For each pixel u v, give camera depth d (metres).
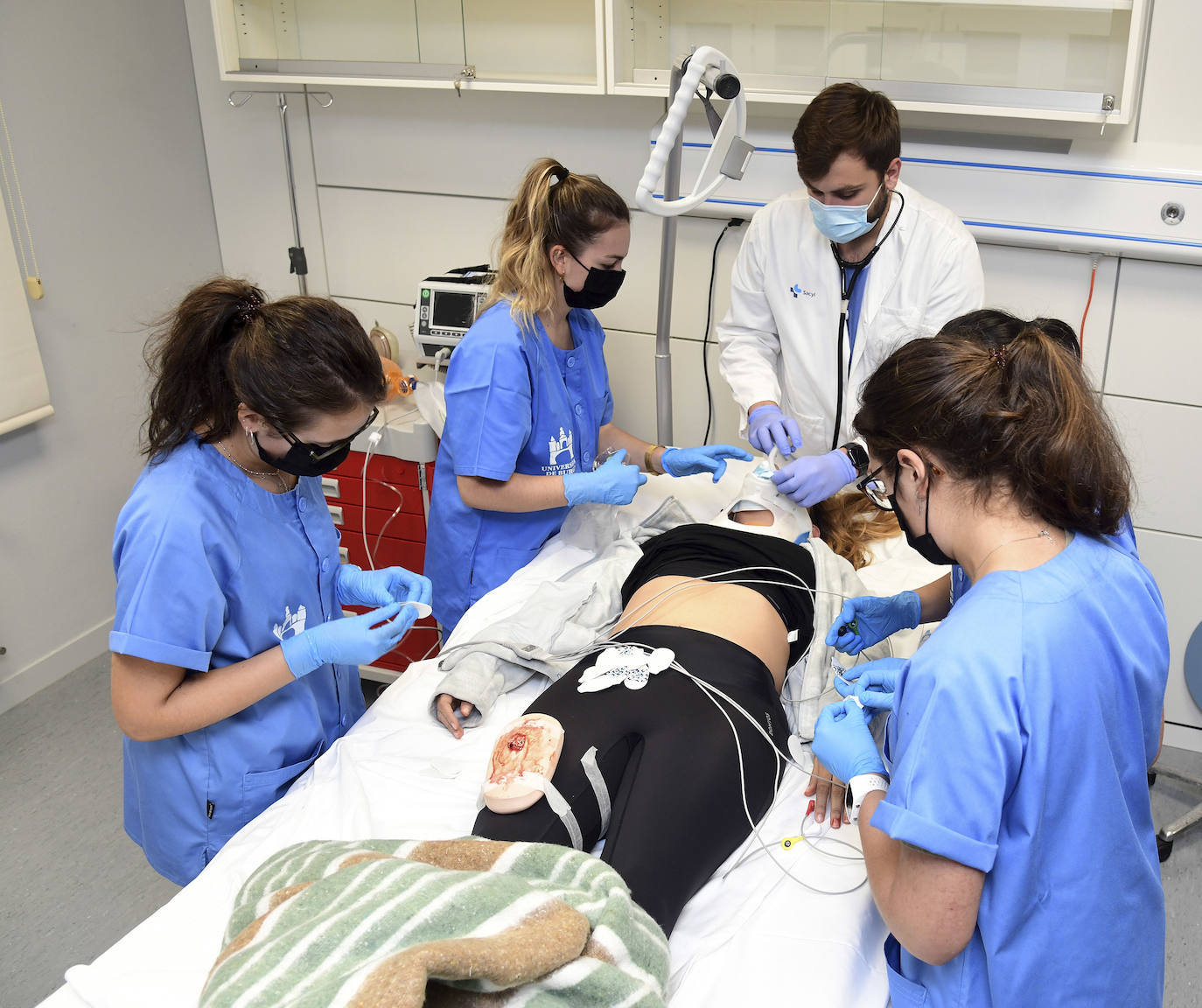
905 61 2.37
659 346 2.48
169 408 1.34
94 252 2.98
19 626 2.92
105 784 2.62
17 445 2.83
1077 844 0.97
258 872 1.22
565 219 1.88
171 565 1.29
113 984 1.18
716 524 1.92
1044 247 2.44
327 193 3.21
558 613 1.82
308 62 2.74
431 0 2.79
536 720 1.45
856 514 2.20
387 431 2.53
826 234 2.03
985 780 0.91
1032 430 0.96
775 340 2.38
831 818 1.42
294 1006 0.88
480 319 2.00
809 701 1.66
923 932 0.95
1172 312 2.41
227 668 1.38
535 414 2.06
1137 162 2.28
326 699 1.65
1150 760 1.09
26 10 2.70
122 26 2.96
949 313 2.11
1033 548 0.99
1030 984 0.99
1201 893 2.21
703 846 1.33
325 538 1.55
